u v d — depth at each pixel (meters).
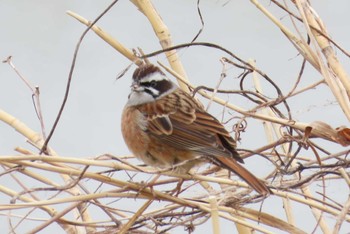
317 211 10.02
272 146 10.26
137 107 10.82
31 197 11.12
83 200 9.32
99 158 10.23
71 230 10.39
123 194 9.50
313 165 10.05
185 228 9.88
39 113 10.73
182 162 10.26
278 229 10.30
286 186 9.72
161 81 10.95
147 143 10.71
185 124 10.45
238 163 9.67
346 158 10.12
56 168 9.41
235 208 9.68
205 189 10.45
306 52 10.09
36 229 9.30
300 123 10.08
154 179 9.66
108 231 9.98
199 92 10.95
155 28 11.23
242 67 10.92
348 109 9.42
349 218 9.43
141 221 9.81
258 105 10.84
